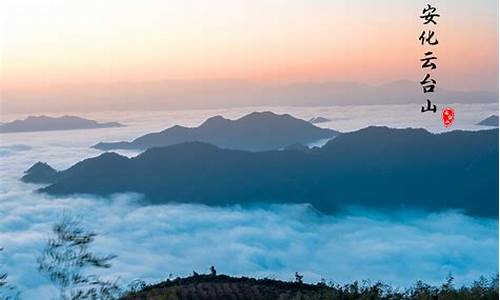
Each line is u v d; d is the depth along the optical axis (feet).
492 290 32.63
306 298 37.04
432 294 33.76
